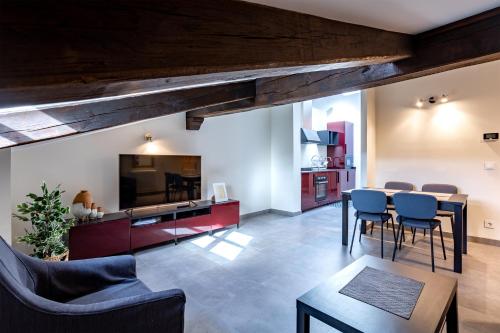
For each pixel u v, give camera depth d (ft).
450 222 13.09
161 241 11.94
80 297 5.38
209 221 13.78
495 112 12.12
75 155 10.66
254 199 18.22
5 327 3.61
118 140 11.82
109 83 2.31
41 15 1.96
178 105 8.10
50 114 6.02
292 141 18.08
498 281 8.77
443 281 5.53
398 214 10.56
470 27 4.98
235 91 8.80
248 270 9.69
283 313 7.08
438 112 13.64
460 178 13.05
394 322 4.25
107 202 11.53
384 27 4.81
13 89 1.91
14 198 9.32
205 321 6.73
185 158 13.76
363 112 14.84
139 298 4.37
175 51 2.56
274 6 3.34
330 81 7.35
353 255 11.09
